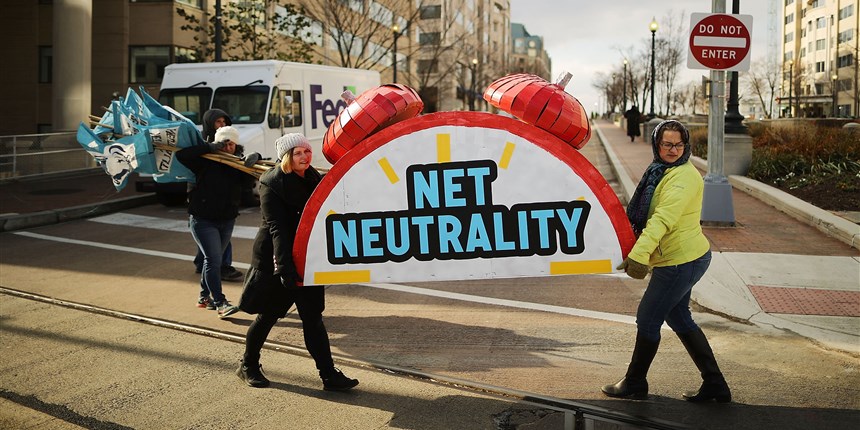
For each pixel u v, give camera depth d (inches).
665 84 2470.5
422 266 179.6
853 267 336.8
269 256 196.2
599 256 175.9
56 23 944.3
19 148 780.6
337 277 181.5
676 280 178.5
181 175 282.2
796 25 4158.5
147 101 301.4
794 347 235.9
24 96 1223.5
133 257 406.3
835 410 181.6
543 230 176.4
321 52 1609.3
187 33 1211.2
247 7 1122.7
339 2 1371.8
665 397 192.2
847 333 247.1
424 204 178.4
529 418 179.0
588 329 260.7
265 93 601.0
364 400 193.8
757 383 202.2
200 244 281.3
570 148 174.6
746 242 393.1
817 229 424.2
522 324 268.7
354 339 252.4
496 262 177.9
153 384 206.5
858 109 2997.0
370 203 179.8
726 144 638.5
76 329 262.5
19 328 263.9
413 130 177.3
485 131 175.8
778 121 1110.4
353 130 177.5
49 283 339.0
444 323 271.6
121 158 278.2
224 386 205.0
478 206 177.3
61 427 176.7
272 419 180.9
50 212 534.9
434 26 2481.5
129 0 1187.9
